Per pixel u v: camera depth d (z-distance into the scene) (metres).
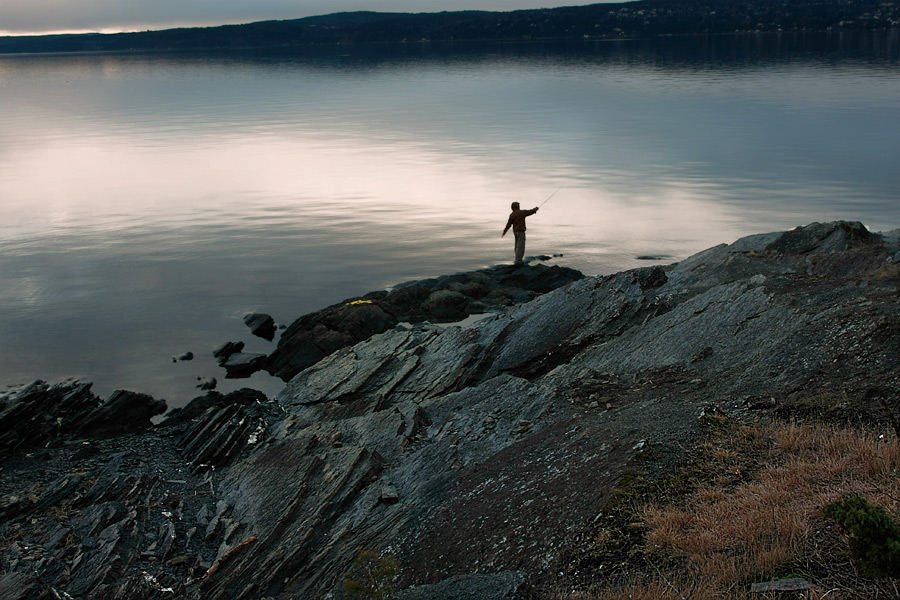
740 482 8.26
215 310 22.27
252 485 12.46
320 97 96.75
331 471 11.91
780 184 35.34
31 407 15.02
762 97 72.50
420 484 11.05
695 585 6.50
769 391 10.75
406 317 20.67
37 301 23.42
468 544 8.70
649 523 7.68
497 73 130.25
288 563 9.98
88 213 35.56
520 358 15.80
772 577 6.39
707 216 30.34
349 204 35.78
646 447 9.24
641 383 12.49
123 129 69.00
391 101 88.12
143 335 20.45
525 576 7.25
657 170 40.47
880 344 10.80
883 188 33.25
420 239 29.09
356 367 16.70
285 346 18.62
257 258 27.48
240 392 16.73
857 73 93.38
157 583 9.98
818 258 15.88
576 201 34.22
